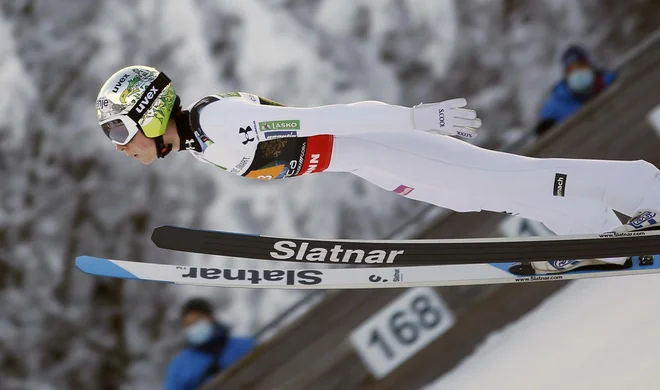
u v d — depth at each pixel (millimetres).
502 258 10938
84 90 32906
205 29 32844
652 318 16109
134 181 32156
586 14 34125
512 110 33375
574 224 11047
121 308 31312
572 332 16812
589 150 18000
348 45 33156
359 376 17641
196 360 18312
